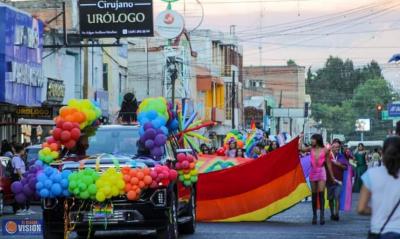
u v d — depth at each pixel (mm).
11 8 44344
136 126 22375
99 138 22141
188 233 23859
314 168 27281
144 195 19750
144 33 64000
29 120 52062
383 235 10430
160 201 19766
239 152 39031
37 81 48438
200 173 27938
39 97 49125
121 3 63594
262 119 117688
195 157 24578
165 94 82250
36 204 40688
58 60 58719
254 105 125000
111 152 21812
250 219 28203
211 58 103562
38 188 19609
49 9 66688
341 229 25312
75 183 19312
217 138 101062
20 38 45469
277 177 28125
